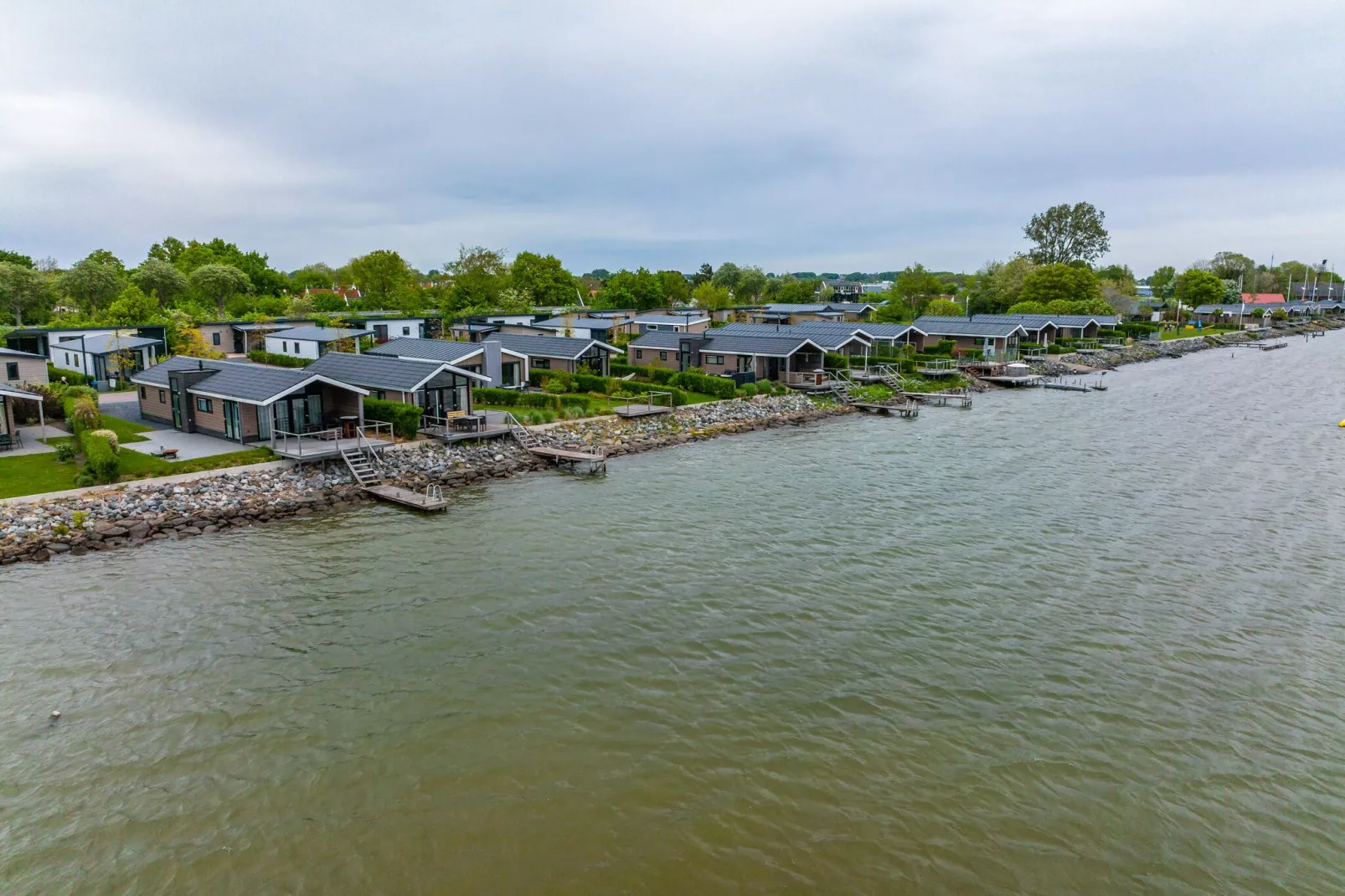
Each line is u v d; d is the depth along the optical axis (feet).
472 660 84.07
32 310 368.89
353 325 329.52
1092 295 524.93
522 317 394.73
